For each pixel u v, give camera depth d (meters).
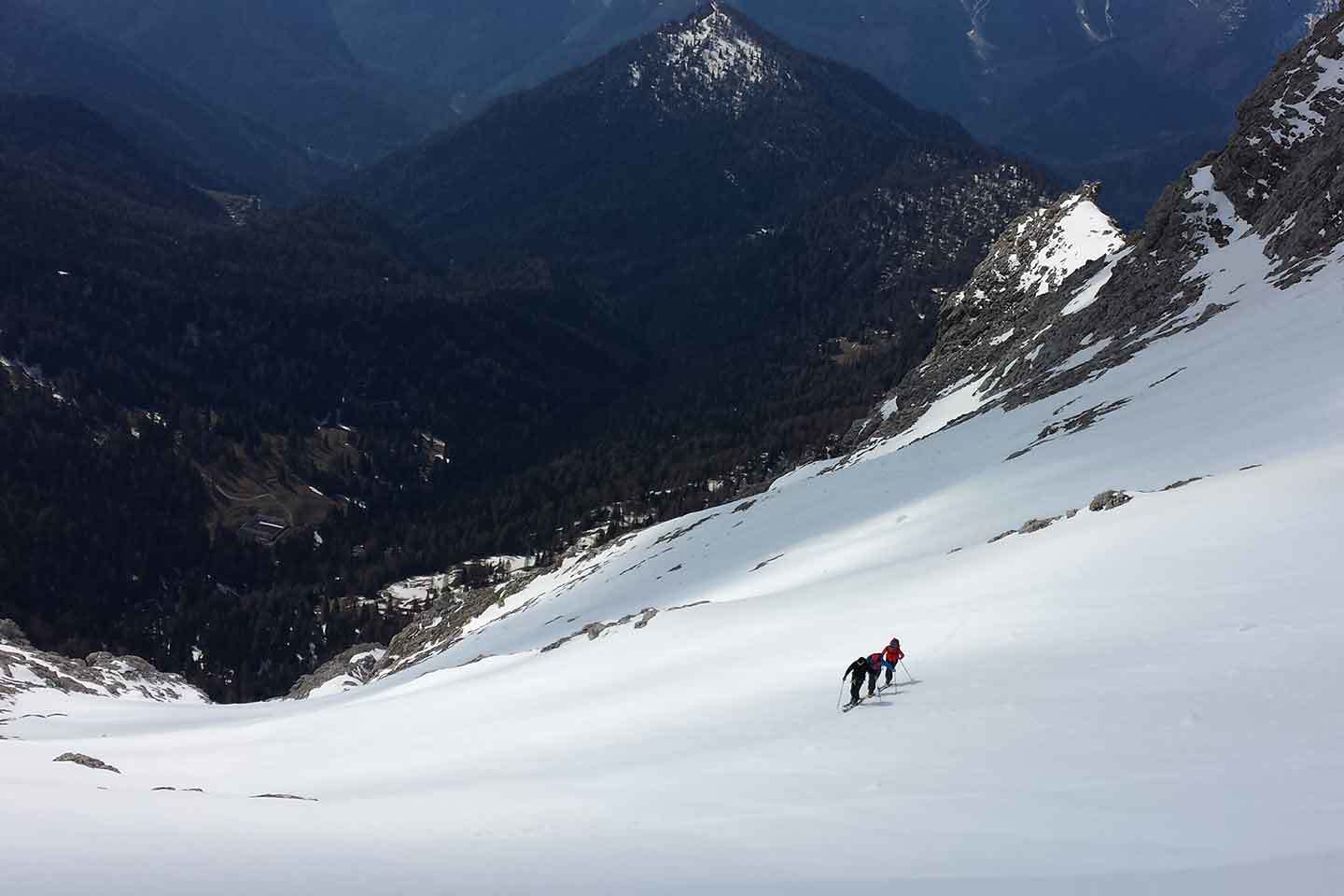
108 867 13.62
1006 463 69.38
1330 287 68.69
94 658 124.00
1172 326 85.12
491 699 45.84
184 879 13.12
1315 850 11.48
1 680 87.44
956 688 23.58
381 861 15.01
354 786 31.55
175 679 126.50
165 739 58.78
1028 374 107.69
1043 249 145.75
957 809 15.91
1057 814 14.81
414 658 130.75
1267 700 17.73
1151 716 18.31
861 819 16.25
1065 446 64.12
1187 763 15.91
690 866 14.20
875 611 36.56
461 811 21.36
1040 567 34.00
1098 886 11.29
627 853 15.28
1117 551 32.28
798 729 24.39
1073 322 106.44
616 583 104.94
